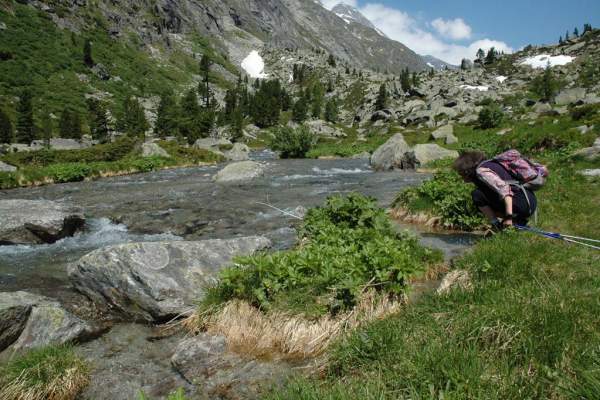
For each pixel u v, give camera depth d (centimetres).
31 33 14000
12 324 587
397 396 345
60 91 12244
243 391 464
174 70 18962
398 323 479
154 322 672
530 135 2642
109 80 14725
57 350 538
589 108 2945
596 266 587
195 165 4234
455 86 12700
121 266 714
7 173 2642
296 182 2428
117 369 532
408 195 1375
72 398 482
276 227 1301
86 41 14425
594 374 310
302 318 571
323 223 949
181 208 1655
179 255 761
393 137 3406
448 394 318
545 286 501
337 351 457
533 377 339
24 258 1037
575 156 1683
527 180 447
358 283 586
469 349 381
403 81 14950
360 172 3053
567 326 388
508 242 736
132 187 2386
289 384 410
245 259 638
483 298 495
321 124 9962
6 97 10612
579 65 13900
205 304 646
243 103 15475
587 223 916
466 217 1148
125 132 10756
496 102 9231
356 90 17650
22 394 475
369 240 800
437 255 830
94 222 1462
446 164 2988
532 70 15100
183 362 530
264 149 8419
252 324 587
